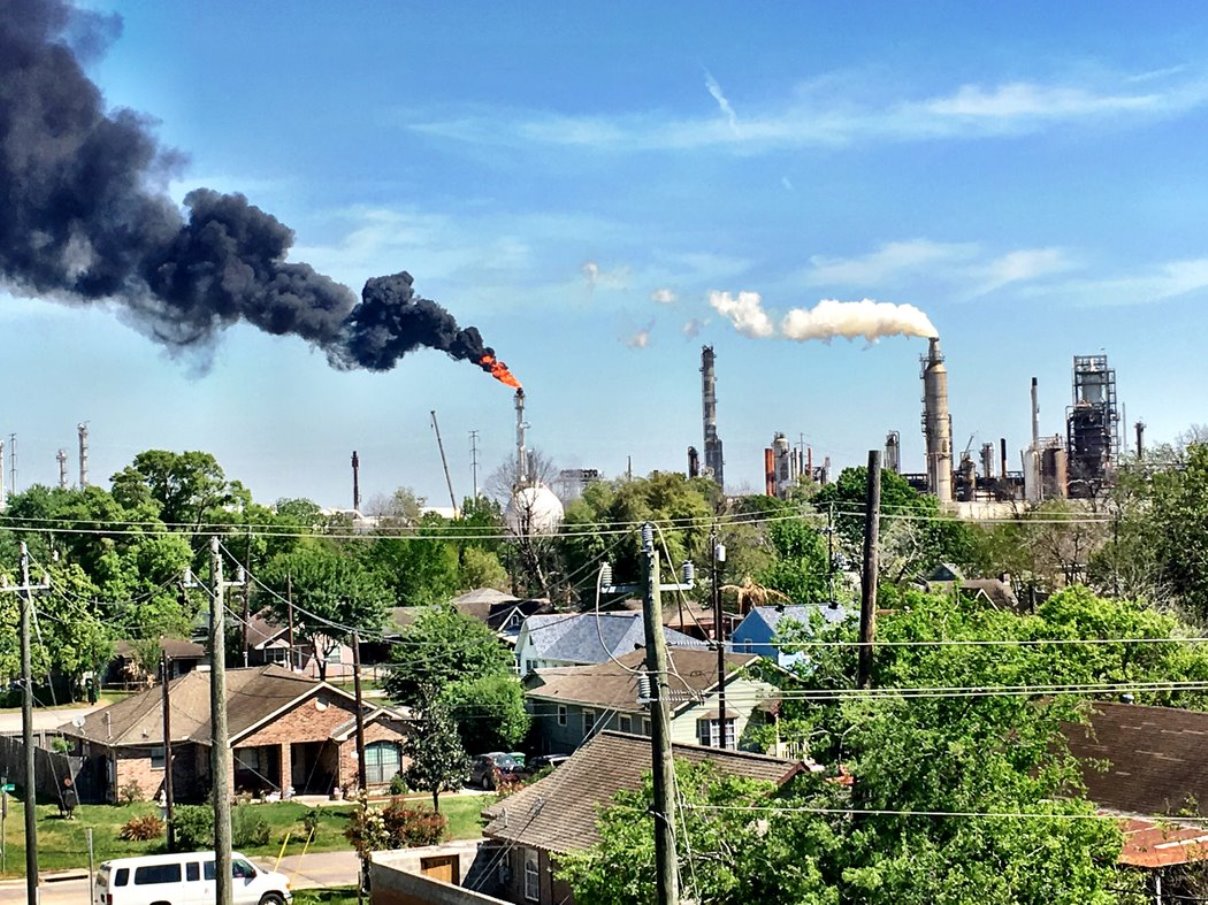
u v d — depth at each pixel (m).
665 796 24.06
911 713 28.08
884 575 101.38
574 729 73.56
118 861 44.06
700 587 110.38
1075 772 30.41
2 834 54.12
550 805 41.91
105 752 67.31
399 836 52.22
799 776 29.72
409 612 113.94
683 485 122.06
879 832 27.55
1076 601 51.62
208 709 68.88
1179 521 78.38
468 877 42.69
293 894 49.28
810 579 81.44
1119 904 30.28
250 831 57.50
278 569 99.88
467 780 65.50
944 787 27.70
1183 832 34.09
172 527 118.25
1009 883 27.09
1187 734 38.66
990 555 109.56
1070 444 180.25
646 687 24.36
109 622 97.19
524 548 126.69
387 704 76.88
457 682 73.94
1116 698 48.19
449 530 138.62
